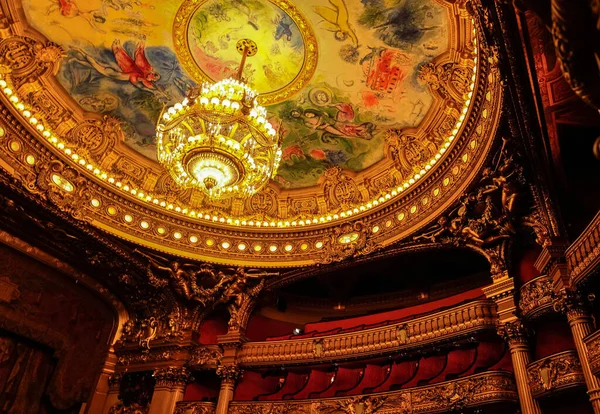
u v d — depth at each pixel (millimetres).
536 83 6496
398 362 10727
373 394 9688
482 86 8711
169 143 9453
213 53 10820
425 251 11117
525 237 9445
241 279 12414
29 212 10625
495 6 5781
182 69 11094
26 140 10297
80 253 11867
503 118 7812
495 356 9477
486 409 8547
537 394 7680
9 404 10602
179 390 11844
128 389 12391
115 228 11492
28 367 11172
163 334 12711
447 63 9680
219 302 12664
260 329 13070
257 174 9562
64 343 11938
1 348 10734
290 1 9703
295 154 12547
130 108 11680
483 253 9789
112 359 12867
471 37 8812
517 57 6289
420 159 11227
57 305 12039
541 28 5836
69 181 11023
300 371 11734
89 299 12906
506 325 8695
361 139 11883
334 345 10961
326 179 12727
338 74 10773
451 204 9891
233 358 11758
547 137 7117
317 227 12438
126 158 12125
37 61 10117
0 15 9312
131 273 12391
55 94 10750
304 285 13836
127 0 9703
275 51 10711
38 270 11789
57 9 9664
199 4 9922
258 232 12727
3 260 11102
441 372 9859
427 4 8945
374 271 12766
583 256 7051
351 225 12055
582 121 6934
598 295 7406
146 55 10750
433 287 12539
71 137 11148
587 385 6785
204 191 9141
